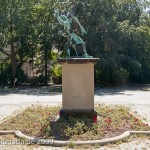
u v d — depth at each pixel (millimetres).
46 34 28188
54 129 7992
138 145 6918
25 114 10641
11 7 26000
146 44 27875
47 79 29734
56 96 18844
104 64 25250
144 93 20984
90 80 9109
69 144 6805
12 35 27109
